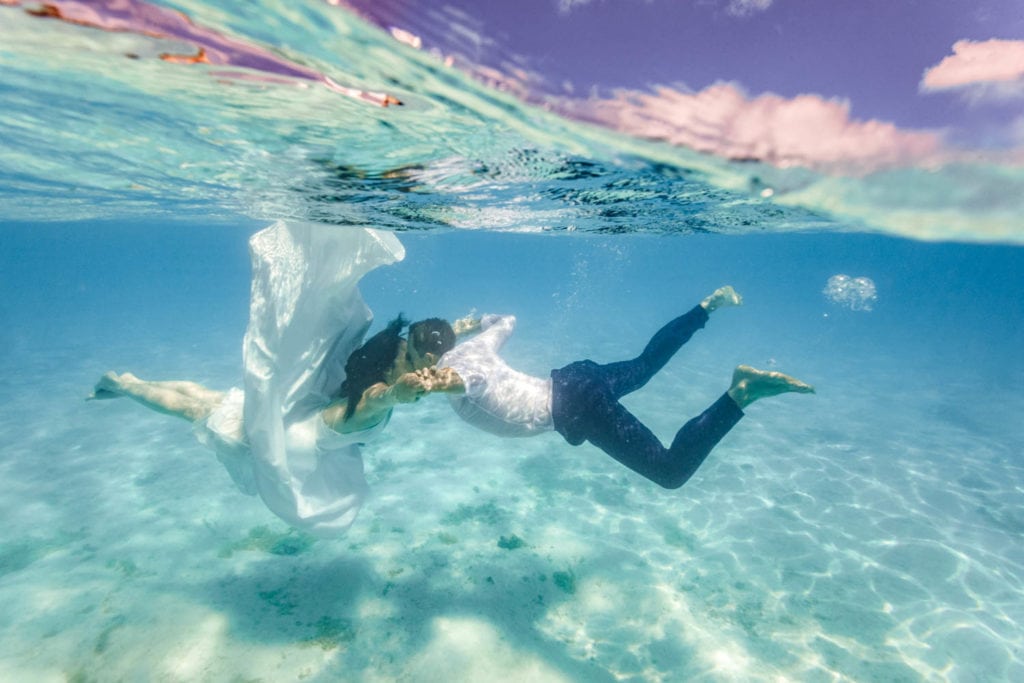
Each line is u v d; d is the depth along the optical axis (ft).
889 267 301.43
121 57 6.59
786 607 15.93
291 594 14.83
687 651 13.99
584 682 12.61
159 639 12.66
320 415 13.52
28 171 15.53
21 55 6.76
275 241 13.04
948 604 16.20
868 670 13.64
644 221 17.20
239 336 71.61
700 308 17.98
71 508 19.94
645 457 13.28
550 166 9.77
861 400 44.45
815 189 7.95
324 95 7.16
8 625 13.07
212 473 23.34
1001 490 25.18
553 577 16.72
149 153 11.59
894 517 21.83
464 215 17.12
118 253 301.22
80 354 55.16
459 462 25.48
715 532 20.03
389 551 17.29
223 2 5.04
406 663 12.63
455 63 5.55
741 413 13.12
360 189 12.52
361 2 4.81
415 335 13.14
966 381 55.83
